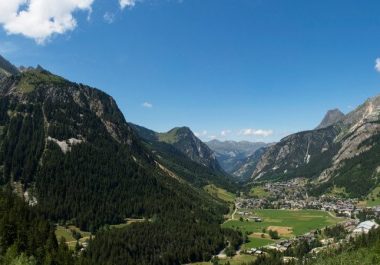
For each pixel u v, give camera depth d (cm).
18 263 17275
